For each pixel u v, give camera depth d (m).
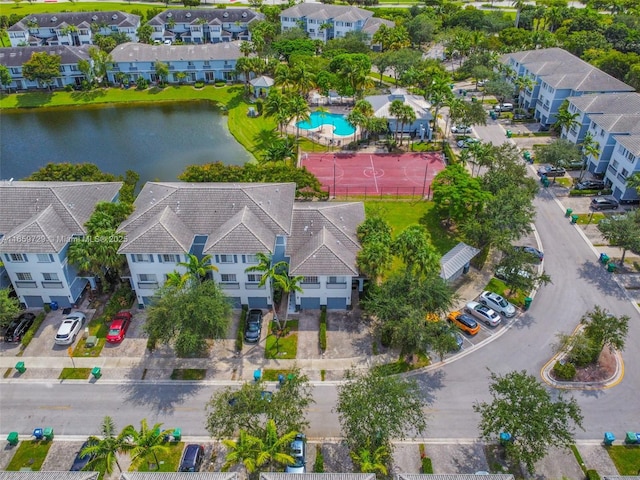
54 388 54.62
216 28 176.25
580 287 67.69
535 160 97.06
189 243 61.75
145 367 56.97
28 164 103.50
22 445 48.81
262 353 58.34
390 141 104.50
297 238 65.31
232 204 65.44
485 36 152.75
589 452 47.69
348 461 47.03
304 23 172.00
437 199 76.38
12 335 59.59
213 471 46.03
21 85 138.25
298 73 114.12
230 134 115.56
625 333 55.19
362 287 65.94
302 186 79.06
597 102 96.06
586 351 54.44
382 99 116.19
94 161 104.12
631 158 80.94
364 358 57.69
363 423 44.28
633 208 83.56
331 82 121.06
